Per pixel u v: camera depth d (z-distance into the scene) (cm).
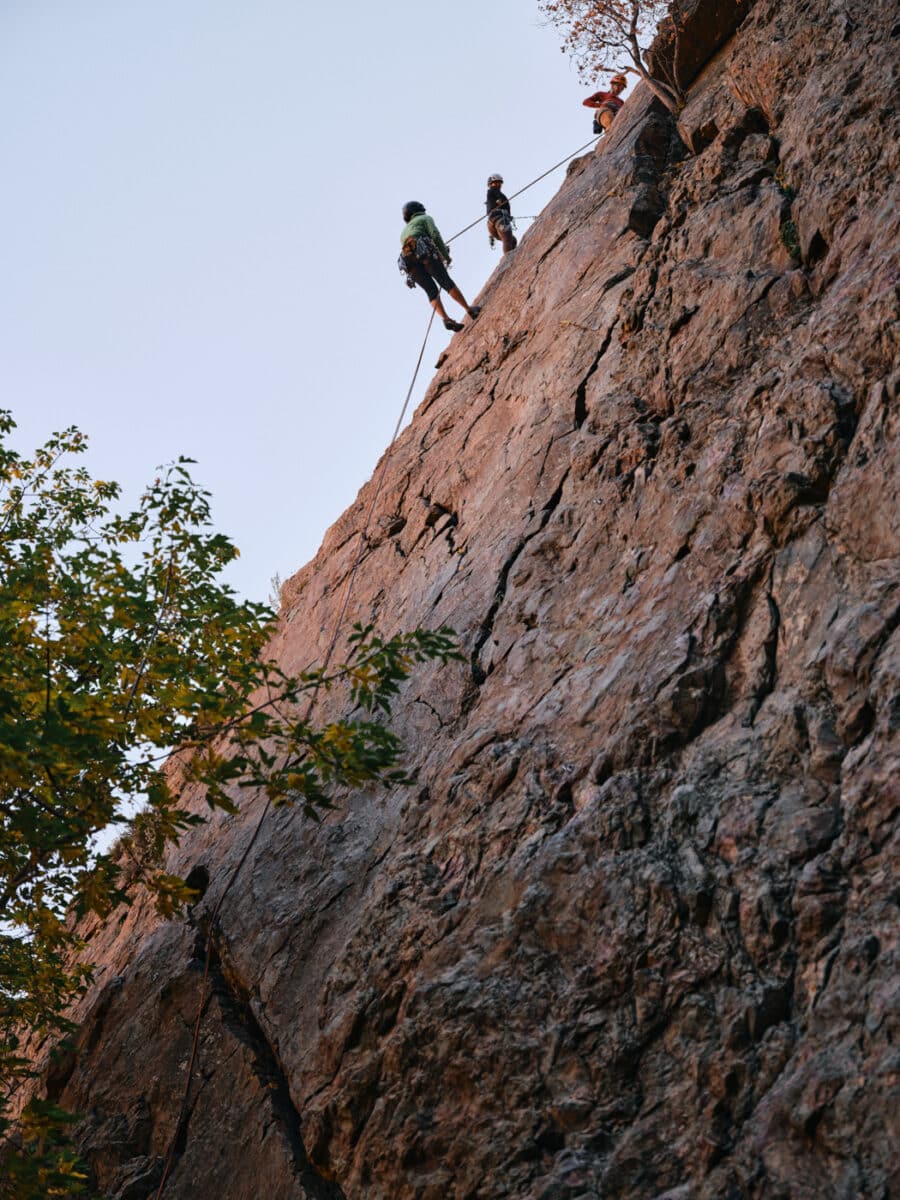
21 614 548
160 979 725
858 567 476
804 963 392
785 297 661
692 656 514
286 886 682
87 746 485
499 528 762
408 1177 464
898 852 387
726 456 591
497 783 569
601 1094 421
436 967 511
